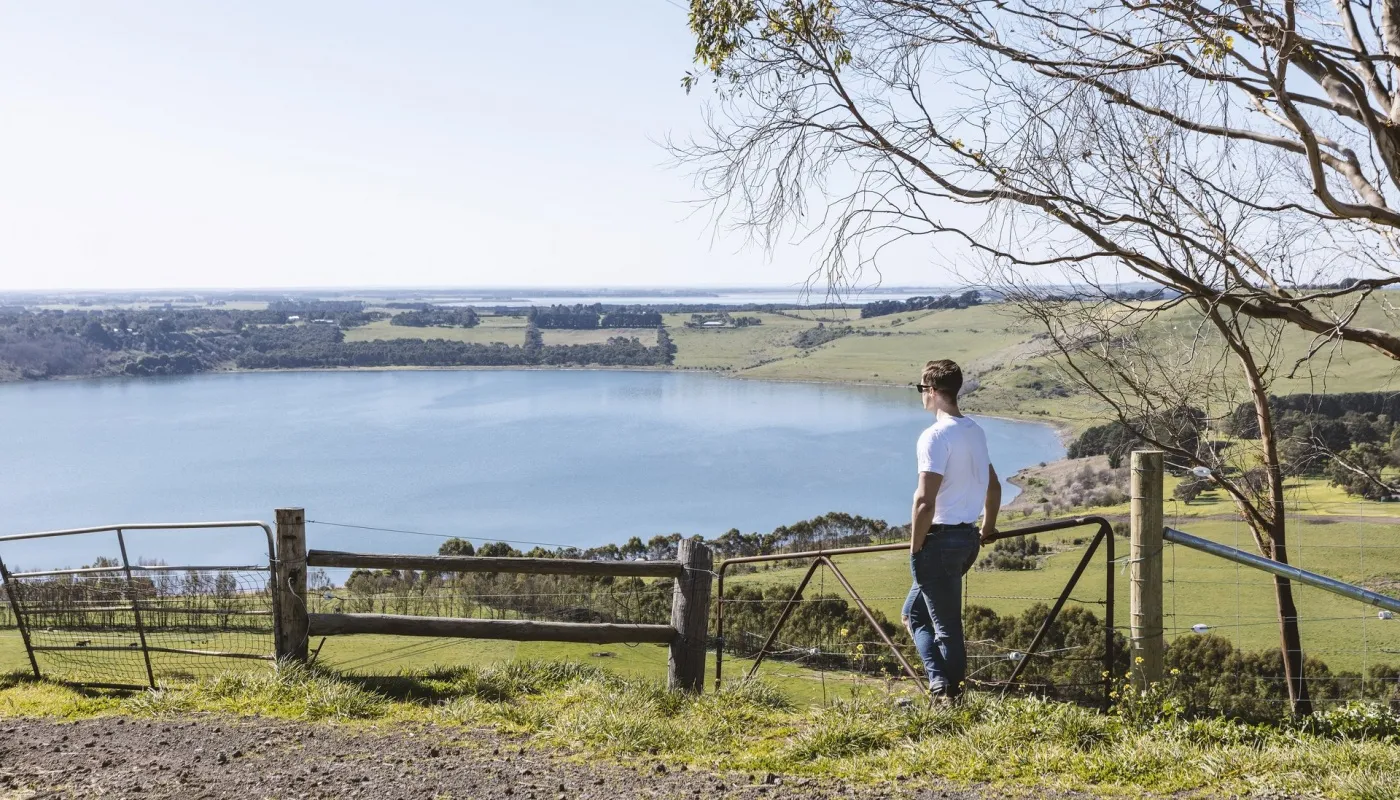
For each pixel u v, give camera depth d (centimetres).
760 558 613
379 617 635
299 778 436
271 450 15325
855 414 18212
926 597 497
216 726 527
